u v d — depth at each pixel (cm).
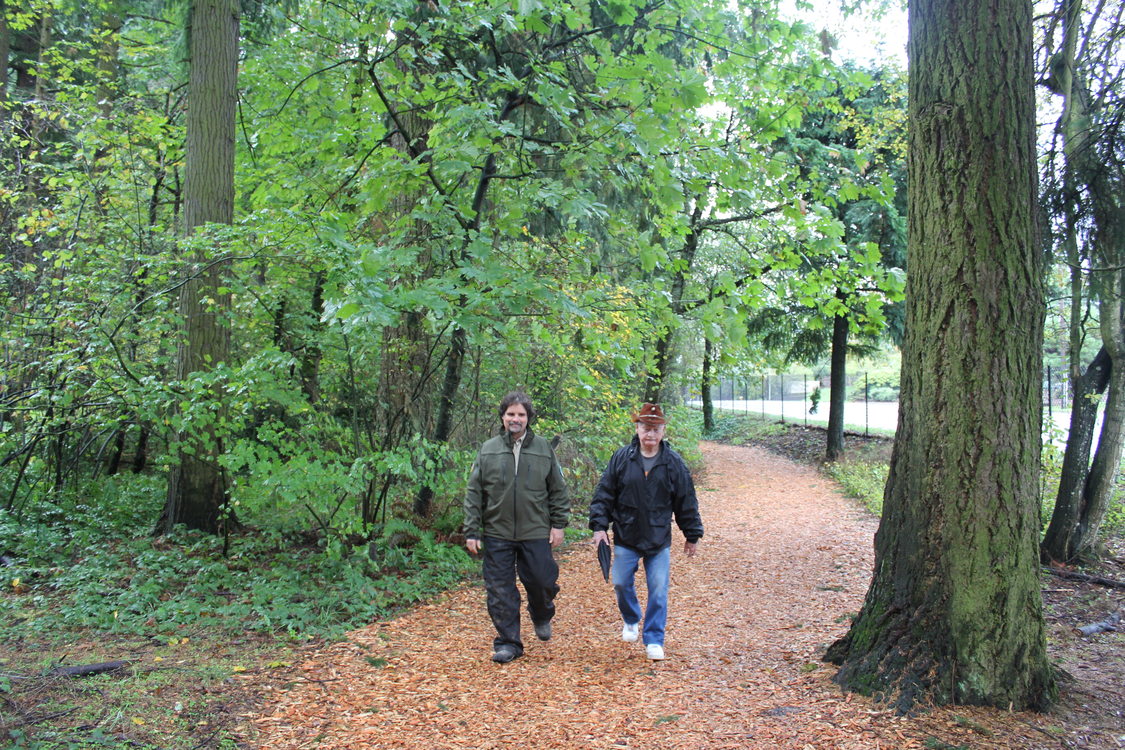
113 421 638
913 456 388
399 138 783
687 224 643
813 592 631
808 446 2041
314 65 724
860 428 2183
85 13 1280
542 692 393
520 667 437
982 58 371
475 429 863
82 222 809
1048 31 711
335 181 730
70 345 668
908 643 374
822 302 726
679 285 1115
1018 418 367
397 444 688
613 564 470
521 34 714
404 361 707
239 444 578
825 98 736
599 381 942
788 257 688
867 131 1231
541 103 565
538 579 467
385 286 485
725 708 366
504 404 472
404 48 624
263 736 334
